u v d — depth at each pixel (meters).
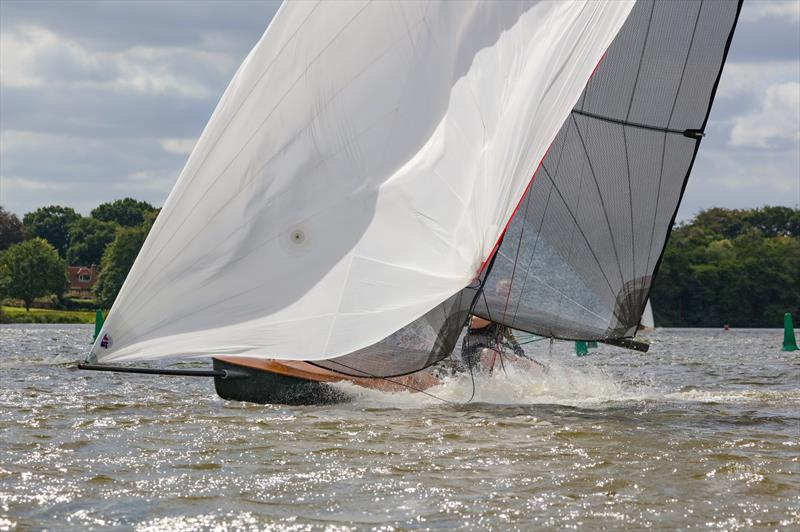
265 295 19.14
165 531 10.72
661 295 166.50
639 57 22.73
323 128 19.39
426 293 19.03
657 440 16.20
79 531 10.66
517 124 19.95
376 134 19.62
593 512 11.51
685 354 49.28
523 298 22.94
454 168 19.69
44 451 14.88
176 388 24.03
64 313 186.00
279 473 13.41
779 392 24.69
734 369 35.66
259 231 19.17
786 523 11.08
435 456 14.64
